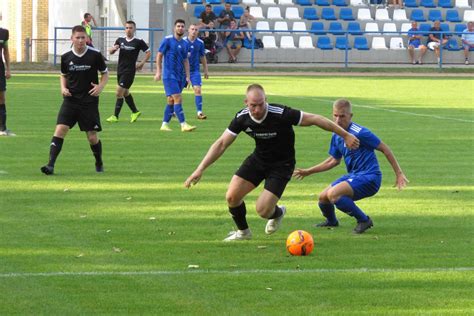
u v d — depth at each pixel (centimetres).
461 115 4766
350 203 2025
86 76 2761
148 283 1614
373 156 2058
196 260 1783
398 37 9256
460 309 1490
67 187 2570
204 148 3397
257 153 1923
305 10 9394
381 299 1538
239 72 8094
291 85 6812
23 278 1638
